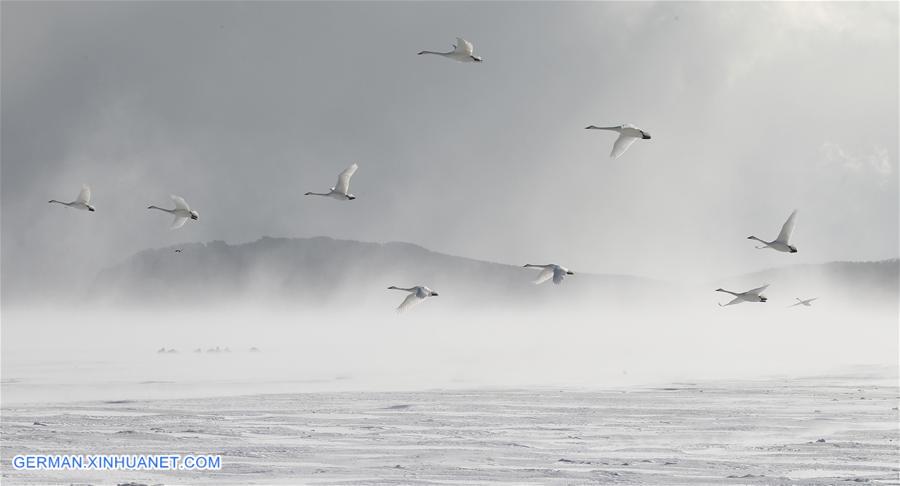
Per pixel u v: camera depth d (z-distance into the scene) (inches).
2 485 1472.7
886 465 1621.6
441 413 2354.8
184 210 1688.0
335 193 1678.2
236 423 2150.6
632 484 1473.9
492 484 1462.8
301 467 1604.3
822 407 2479.1
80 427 2065.7
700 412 2375.7
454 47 1502.2
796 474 1545.3
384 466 1611.7
